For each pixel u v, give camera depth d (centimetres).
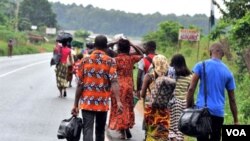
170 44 7231
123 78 1686
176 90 1430
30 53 12094
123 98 1680
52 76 4544
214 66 1167
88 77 1297
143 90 1400
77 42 6309
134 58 1692
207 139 1166
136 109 2522
